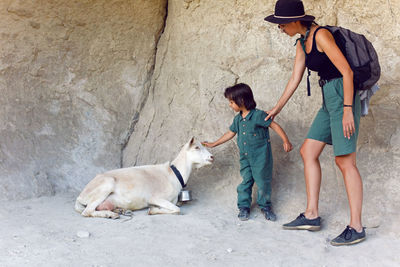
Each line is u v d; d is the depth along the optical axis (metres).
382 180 4.54
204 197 5.21
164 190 4.88
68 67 5.91
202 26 5.84
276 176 5.04
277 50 5.45
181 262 3.46
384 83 4.93
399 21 4.95
